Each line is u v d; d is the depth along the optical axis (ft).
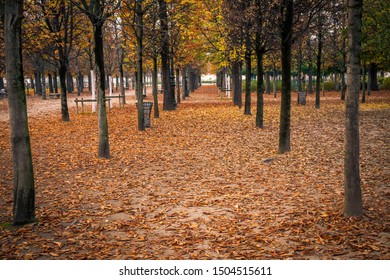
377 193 28.09
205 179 34.27
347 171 23.67
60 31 73.46
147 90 246.88
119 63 117.39
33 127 70.33
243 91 198.80
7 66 23.70
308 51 117.19
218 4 73.56
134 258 18.95
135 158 43.57
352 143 23.45
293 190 29.99
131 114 92.99
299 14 44.06
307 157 41.24
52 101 154.30
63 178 35.63
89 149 49.16
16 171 24.32
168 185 32.71
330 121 71.72
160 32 78.89
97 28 42.96
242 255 19.02
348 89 23.38
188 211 25.93
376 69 164.25
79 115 91.81
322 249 19.39
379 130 58.39
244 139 54.60
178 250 19.94
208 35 90.79
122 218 25.08
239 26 60.03
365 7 74.84
